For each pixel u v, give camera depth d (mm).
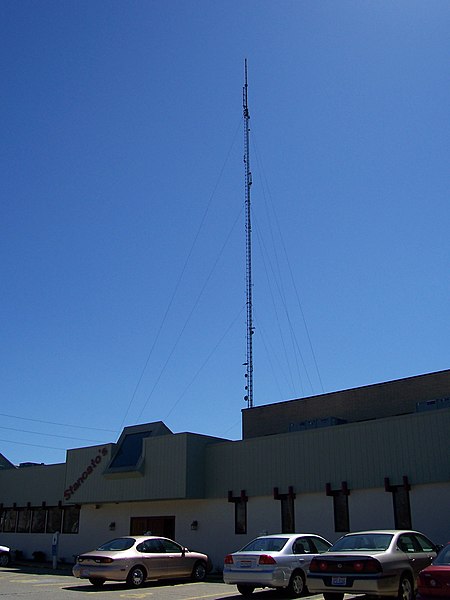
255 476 24297
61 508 32531
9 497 35125
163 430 28172
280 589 16125
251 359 33969
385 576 12492
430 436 20156
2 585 19328
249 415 33656
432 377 27656
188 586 18641
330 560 13023
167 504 27422
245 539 24141
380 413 28891
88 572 18031
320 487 22312
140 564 18453
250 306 34156
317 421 27359
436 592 10188
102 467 28703
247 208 35375
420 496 20062
